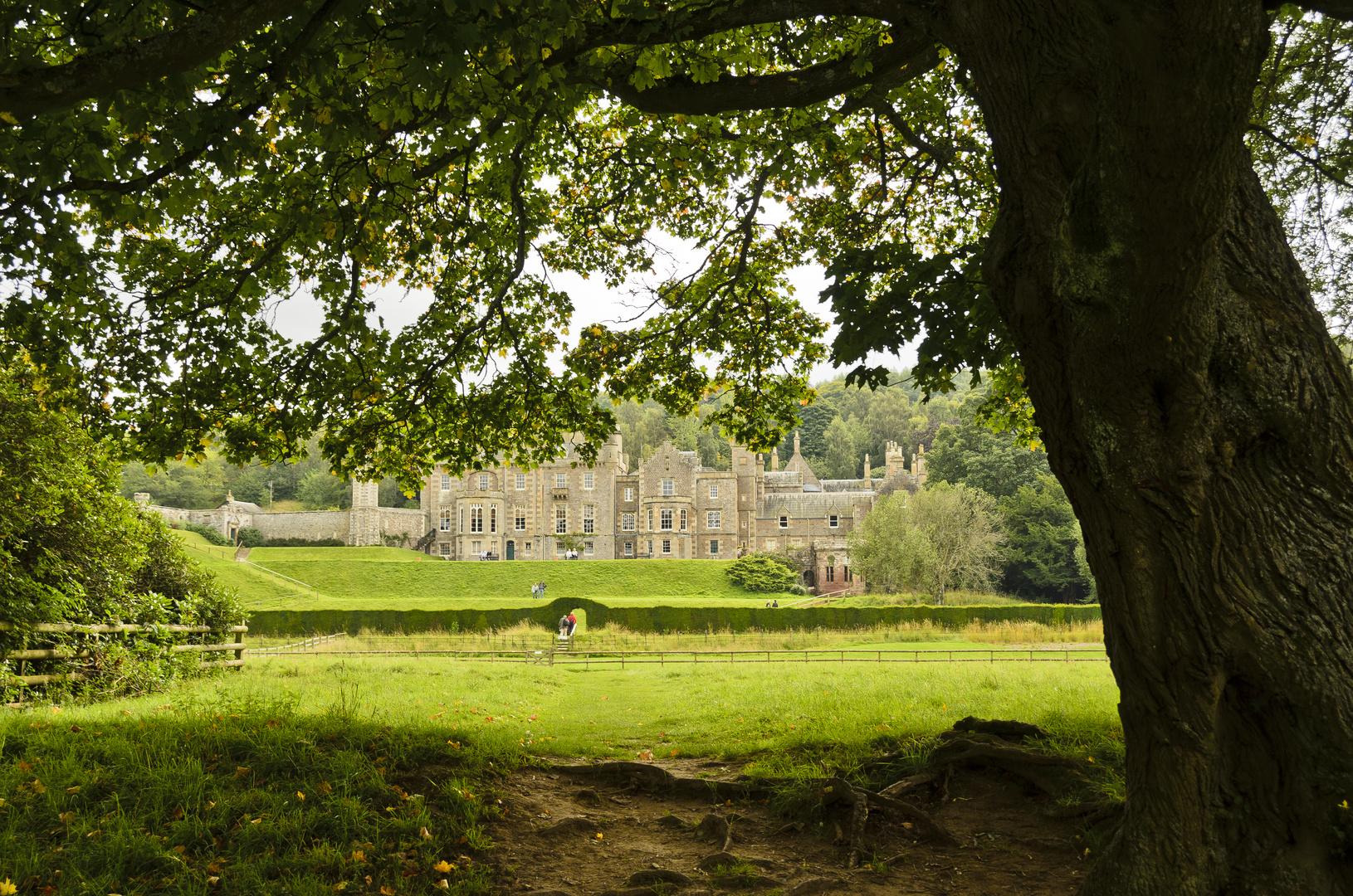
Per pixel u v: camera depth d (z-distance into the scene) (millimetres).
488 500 78375
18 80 3143
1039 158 3447
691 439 120688
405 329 9844
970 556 51438
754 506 78500
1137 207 2559
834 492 84125
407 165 6895
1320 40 6430
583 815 5707
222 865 4371
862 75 5027
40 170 4977
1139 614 3311
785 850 5203
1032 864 4785
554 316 10594
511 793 5887
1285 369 3217
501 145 6945
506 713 11102
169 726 6551
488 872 4539
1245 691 3289
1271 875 3154
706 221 10734
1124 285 2764
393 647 29625
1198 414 3055
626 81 5645
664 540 77188
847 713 9227
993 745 6109
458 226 8523
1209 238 2586
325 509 99438
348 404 9711
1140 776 3477
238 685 12305
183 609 14102
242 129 5016
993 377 10078
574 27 4730
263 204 7910
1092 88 3268
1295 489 3225
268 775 5527
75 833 4535
